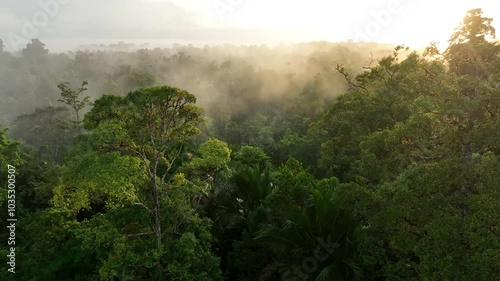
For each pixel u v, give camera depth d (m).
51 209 14.09
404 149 12.15
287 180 13.59
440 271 8.72
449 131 9.94
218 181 18.84
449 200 9.20
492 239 8.02
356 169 16.44
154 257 11.23
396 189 9.94
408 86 16.08
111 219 12.18
